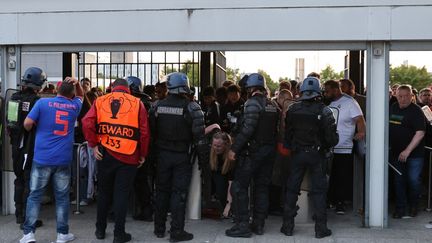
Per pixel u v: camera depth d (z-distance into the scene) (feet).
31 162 20.10
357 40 20.66
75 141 24.49
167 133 19.17
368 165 21.20
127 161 18.75
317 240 19.67
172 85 19.20
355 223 22.26
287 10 20.90
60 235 19.39
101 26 22.00
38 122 18.71
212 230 21.13
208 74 32.40
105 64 35.37
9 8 22.53
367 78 20.93
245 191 19.97
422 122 22.68
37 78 20.51
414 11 20.30
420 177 23.62
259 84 19.61
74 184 24.76
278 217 23.27
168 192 19.88
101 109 18.84
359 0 20.52
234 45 21.63
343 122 22.88
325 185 19.84
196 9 21.39
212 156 21.63
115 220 19.13
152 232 20.90
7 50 23.02
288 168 21.75
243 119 19.40
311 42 21.12
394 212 23.57
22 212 21.67
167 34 21.63
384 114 20.94
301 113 19.47
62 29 22.25
